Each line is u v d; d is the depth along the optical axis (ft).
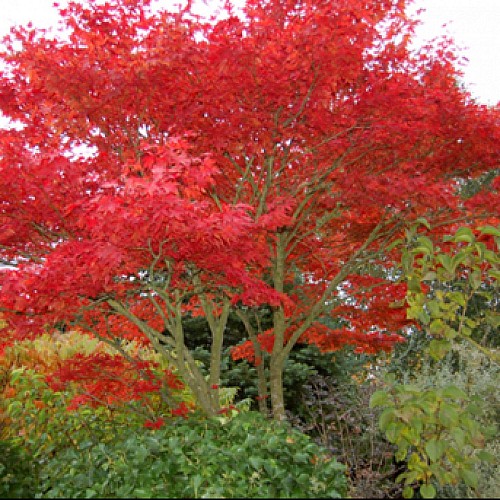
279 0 21.91
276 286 26.02
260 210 22.82
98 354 22.99
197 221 15.74
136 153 20.80
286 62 18.75
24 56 20.06
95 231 16.19
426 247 21.45
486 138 21.74
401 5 22.47
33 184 17.66
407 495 17.37
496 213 22.48
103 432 21.13
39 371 25.72
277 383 25.50
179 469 15.75
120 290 19.51
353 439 23.00
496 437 23.16
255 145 21.39
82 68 18.65
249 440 16.75
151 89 19.60
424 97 21.43
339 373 40.86
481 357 28.09
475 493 18.42
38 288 17.13
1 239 19.25
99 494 15.51
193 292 21.34
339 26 18.60
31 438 20.93
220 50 18.39
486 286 43.29
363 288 26.94
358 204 22.31
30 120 22.15
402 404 18.13
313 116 20.80
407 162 22.57
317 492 15.46
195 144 21.26
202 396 22.00
